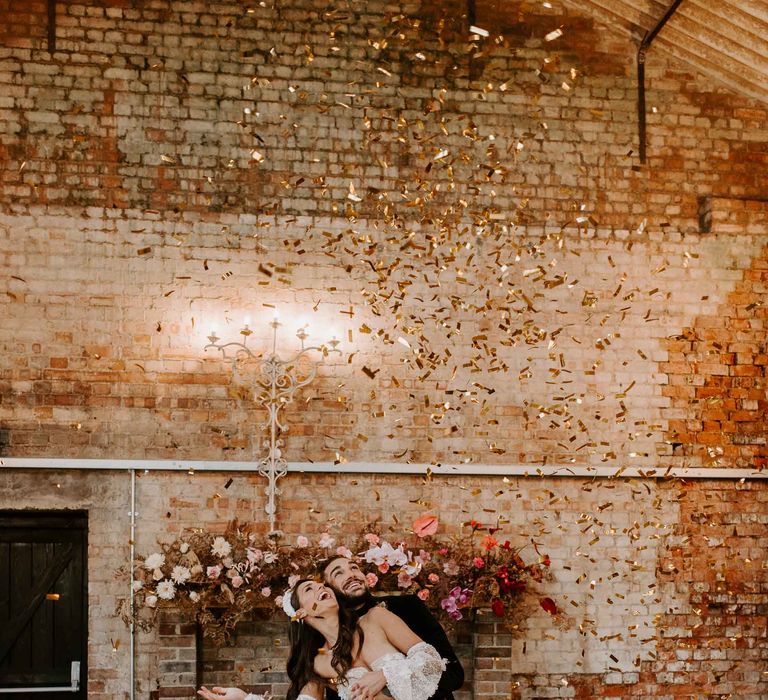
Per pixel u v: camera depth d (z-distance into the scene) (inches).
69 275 228.1
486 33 223.6
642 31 247.6
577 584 234.8
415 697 130.1
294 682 143.3
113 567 223.1
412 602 149.4
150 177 232.8
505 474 235.0
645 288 244.5
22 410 223.8
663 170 248.7
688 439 241.8
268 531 227.3
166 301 230.2
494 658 223.3
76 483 224.2
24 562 227.3
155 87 234.8
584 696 232.4
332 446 231.5
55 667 226.1
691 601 237.9
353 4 243.1
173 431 227.6
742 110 251.3
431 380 236.2
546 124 246.2
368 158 239.8
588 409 239.6
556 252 243.0
